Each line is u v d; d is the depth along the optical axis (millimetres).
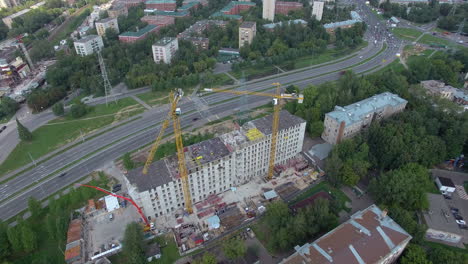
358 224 150875
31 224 179125
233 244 153250
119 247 164625
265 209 185625
